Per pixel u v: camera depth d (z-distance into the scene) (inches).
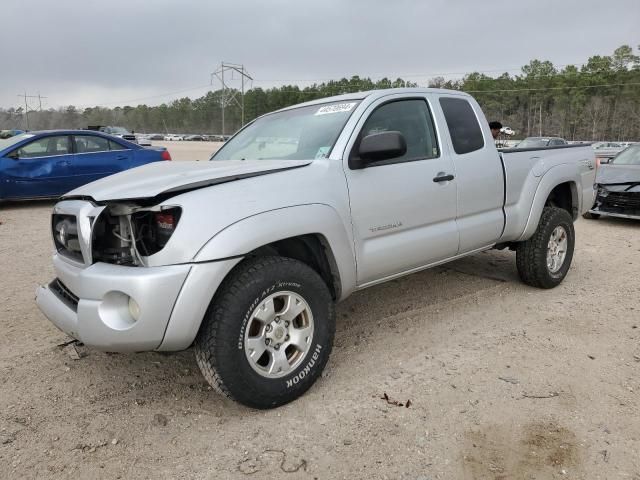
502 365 140.7
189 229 106.2
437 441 107.9
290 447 106.6
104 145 425.7
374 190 139.3
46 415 119.0
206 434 111.8
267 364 121.4
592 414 117.0
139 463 102.6
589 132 3718.0
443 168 159.2
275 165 128.4
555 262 206.5
